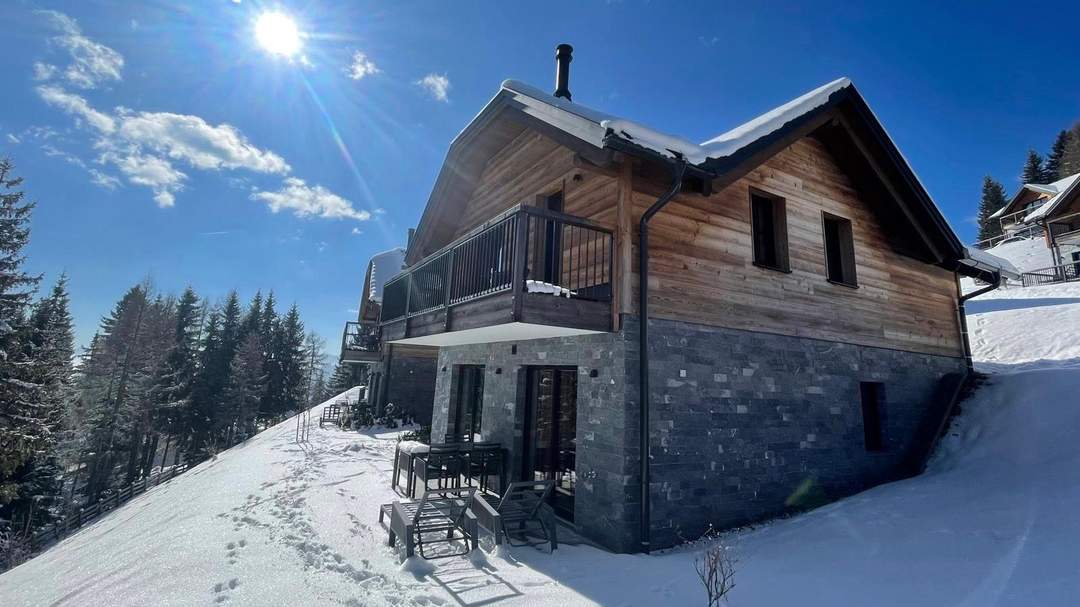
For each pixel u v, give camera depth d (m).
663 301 5.77
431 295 7.30
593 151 5.48
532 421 7.28
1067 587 3.09
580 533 5.62
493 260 5.72
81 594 4.18
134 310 32.16
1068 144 46.50
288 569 4.13
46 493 20.03
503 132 8.66
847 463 7.07
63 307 28.83
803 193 7.64
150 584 3.96
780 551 4.68
